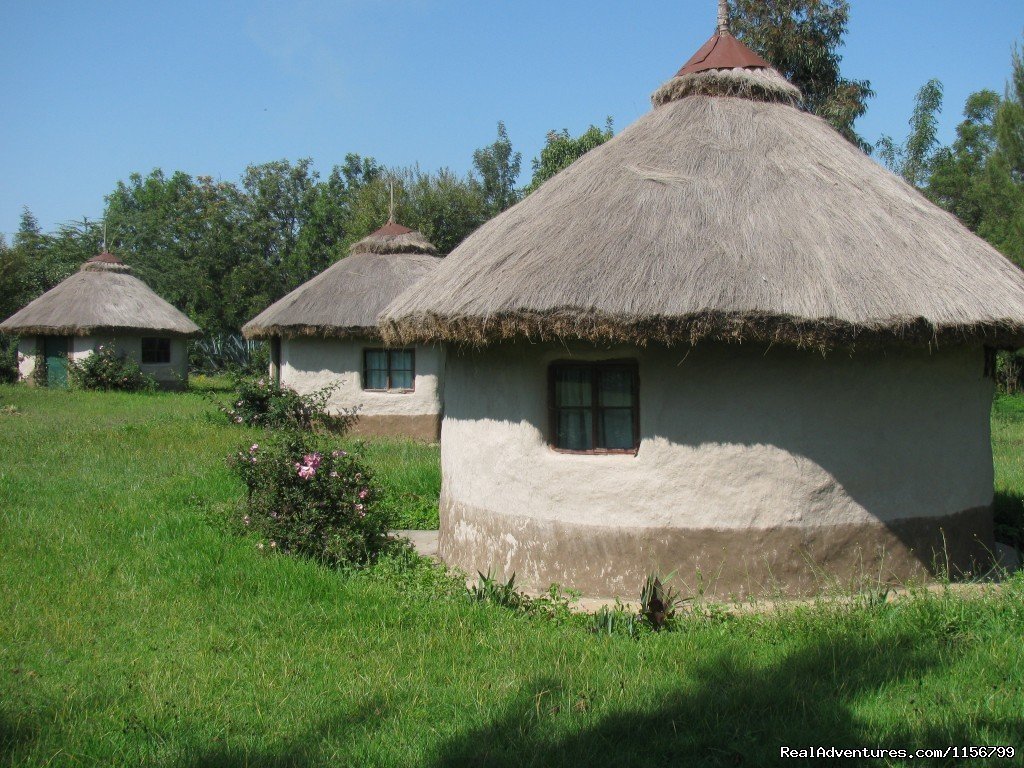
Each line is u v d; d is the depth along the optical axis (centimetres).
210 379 3512
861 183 770
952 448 758
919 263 671
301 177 4553
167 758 427
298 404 1761
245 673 533
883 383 718
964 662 527
